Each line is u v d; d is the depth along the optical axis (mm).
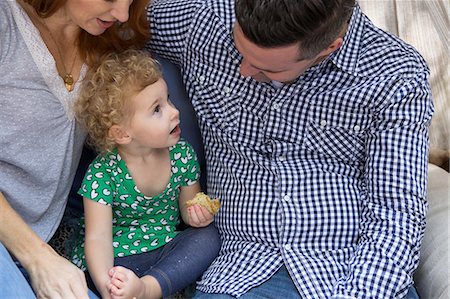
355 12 1850
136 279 1774
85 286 1688
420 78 1841
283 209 1852
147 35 1934
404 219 1810
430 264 1870
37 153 1814
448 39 2561
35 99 1768
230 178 1946
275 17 1587
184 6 1948
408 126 1819
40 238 1752
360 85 1832
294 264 1817
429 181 2137
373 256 1774
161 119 1879
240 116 1909
